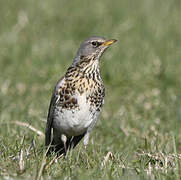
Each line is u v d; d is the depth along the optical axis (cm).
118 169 897
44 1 2566
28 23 2234
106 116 1410
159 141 1159
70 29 2234
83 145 1070
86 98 1022
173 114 1448
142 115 1443
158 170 895
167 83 1748
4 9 2419
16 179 820
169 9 2509
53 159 922
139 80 1752
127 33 2181
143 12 2448
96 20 2333
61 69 1752
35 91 1609
